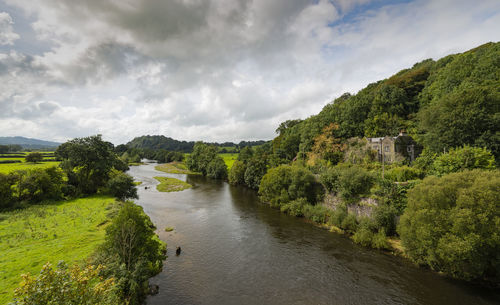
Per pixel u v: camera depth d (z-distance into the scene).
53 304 7.61
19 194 44.59
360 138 60.47
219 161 102.69
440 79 57.69
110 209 42.75
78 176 57.78
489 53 50.28
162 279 22.52
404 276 23.11
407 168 35.81
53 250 24.48
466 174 22.58
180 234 34.25
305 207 42.41
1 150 155.25
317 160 61.88
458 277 21.56
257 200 57.88
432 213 21.80
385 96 63.59
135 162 186.75
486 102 32.47
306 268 24.89
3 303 15.80
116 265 18.31
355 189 35.62
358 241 30.64
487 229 19.25
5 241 27.16
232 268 24.83
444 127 34.97
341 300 19.89
